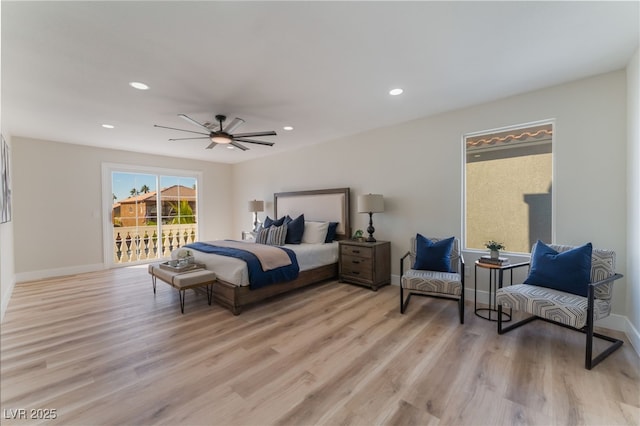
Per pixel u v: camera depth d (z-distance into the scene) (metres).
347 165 4.68
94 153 5.17
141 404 1.63
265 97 3.00
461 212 3.49
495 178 3.37
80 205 5.02
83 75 2.46
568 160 2.77
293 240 4.54
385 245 4.05
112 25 1.80
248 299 3.13
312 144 5.21
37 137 4.48
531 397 1.67
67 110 3.27
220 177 7.07
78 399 1.67
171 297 3.61
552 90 2.84
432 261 3.16
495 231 3.38
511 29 1.91
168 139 4.62
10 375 1.90
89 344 2.34
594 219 2.65
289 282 3.62
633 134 2.31
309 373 1.93
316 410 1.58
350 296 3.62
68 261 4.89
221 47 2.08
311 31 1.91
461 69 2.47
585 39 2.04
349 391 1.74
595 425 1.46
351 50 2.15
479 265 2.76
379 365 2.02
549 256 2.49
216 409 1.59
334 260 4.40
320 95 2.98
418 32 1.93
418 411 1.57
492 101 3.20
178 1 1.60
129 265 5.61
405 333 2.54
